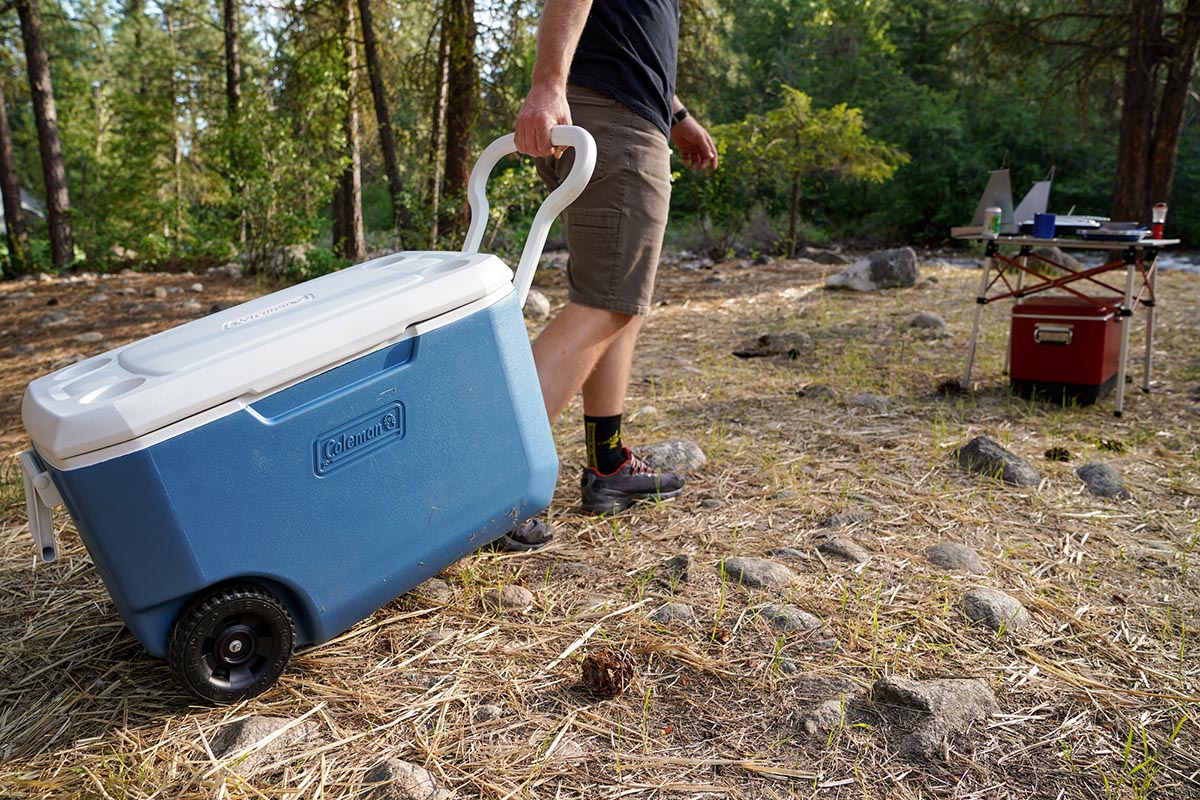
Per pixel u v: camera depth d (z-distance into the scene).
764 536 2.46
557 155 2.04
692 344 5.48
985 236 3.96
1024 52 13.73
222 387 1.49
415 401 1.74
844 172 12.19
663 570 2.26
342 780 1.50
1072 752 1.56
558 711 1.69
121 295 8.83
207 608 1.58
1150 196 12.65
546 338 2.26
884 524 2.54
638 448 3.04
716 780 1.49
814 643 1.90
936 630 1.96
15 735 1.66
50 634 2.03
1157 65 12.32
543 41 1.99
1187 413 3.65
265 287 9.45
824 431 3.46
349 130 11.41
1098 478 2.84
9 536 2.60
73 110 21.52
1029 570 2.25
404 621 2.02
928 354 4.89
